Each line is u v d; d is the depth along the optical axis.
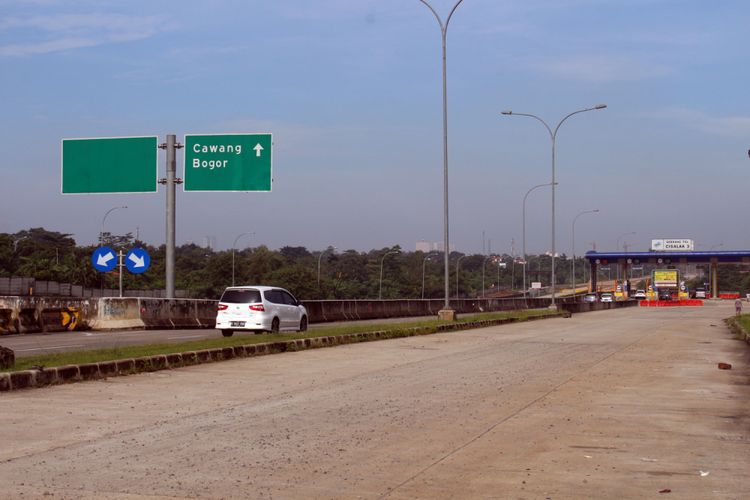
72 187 35.88
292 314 30.94
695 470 8.59
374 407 12.76
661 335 34.47
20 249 108.06
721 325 45.62
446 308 39.72
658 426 11.26
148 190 35.47
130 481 7.83
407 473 8.32
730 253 119.38
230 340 23.52
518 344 27.64
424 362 20.53
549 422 11.51
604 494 7.57
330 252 163.00
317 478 8.06
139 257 36.56
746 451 9.59
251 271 104.25
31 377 14.41
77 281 93.81
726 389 15.41
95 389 14.40
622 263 126.62
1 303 31.34
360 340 28.00
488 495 7.50
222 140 35.38
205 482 7.84
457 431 10.73
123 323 34.56
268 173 35.03
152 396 13.62
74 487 7.58
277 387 15.11
